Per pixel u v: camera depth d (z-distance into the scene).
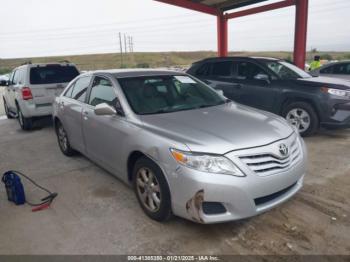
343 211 3.42
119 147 3.64
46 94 7.56
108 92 4.08
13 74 9.20
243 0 10.76
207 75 7.87
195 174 2.71
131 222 3.32
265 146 2.95
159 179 3.04
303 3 9.34
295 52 9.80
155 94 3.97
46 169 5.05
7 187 3.89
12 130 8.29
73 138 5.07
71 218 3.46
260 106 6.84
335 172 4.49
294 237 2.99
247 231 3.11
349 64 9.83
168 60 101.06
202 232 3.10
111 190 4.14
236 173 2.75
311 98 6.04
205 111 3.77
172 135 3.03
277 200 3.04
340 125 5.93
